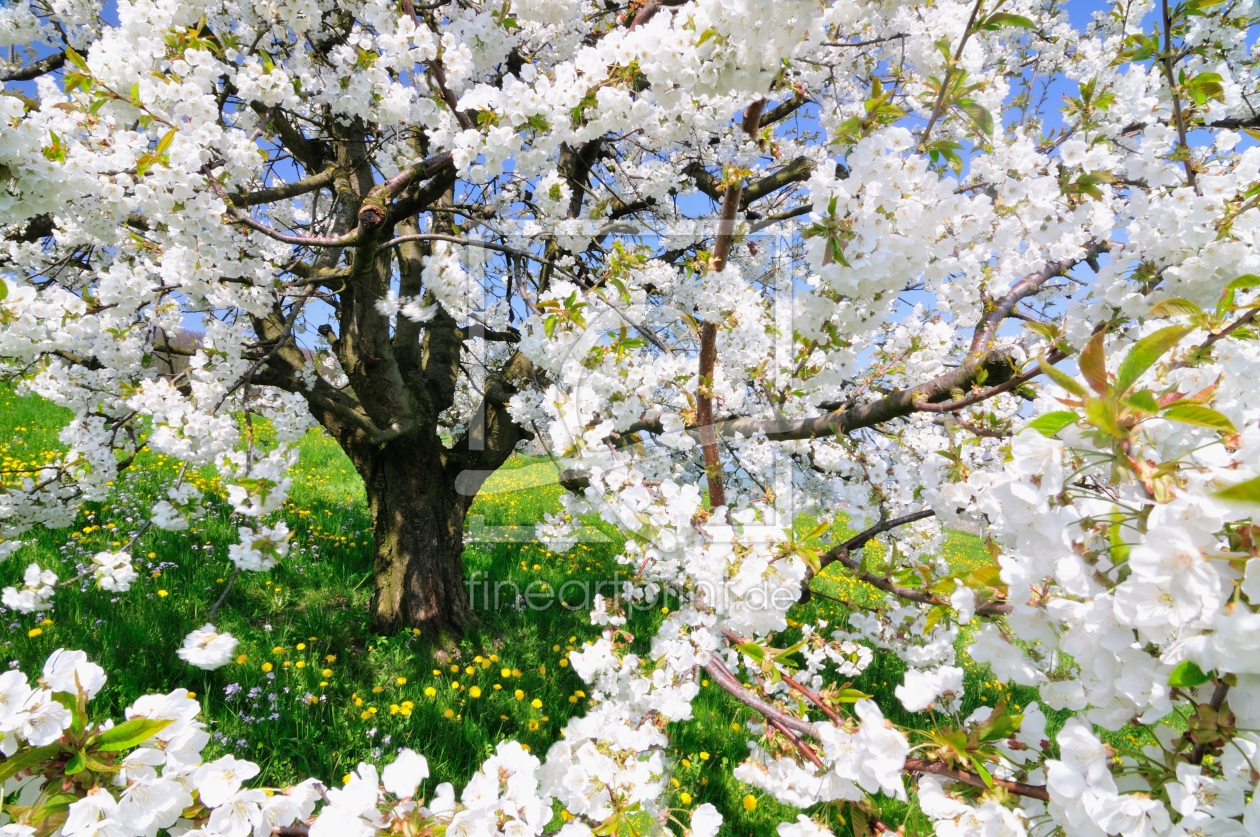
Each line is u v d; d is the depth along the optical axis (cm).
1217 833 83
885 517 253
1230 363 115
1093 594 88
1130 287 159
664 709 176
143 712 102
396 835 104
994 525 183
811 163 371
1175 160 177
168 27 209
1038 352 202
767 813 296
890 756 114
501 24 219
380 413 398
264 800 108
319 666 352
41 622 337
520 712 342
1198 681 80
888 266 134
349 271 304
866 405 218
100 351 270
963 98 144
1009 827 99
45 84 223
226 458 258
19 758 90
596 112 178
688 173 418
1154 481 78
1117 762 97
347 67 254
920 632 251
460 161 181
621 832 141
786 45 130
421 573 420
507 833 118
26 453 602
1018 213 181
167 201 213
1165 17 173
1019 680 113
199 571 433
